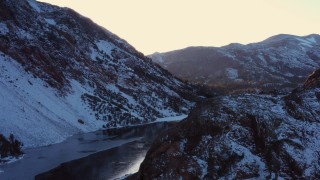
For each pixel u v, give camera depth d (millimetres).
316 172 20578
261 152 23297
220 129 25422
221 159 23797
